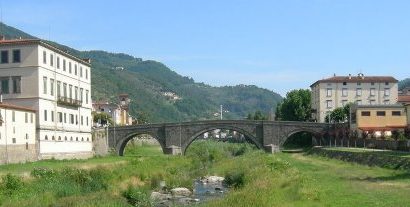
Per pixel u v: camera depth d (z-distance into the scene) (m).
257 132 157.12
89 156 126.44
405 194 47.44
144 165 90.69
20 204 47.22
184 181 81.12
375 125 141.25
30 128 96.38
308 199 45.81
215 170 102.75
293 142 190.50
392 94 191.38
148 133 149.00
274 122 157.25
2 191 51.16
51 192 53.91
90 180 63.69
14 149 89.06
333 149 122.81
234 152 167.75
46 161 95.31
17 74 100.81
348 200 44.50
